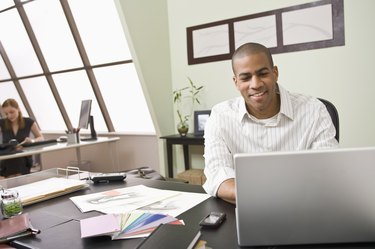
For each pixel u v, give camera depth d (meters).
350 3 2.71
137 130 4.56
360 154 0.68
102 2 4.07
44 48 4.92
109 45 4.27
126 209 1.06
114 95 4.57
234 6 3.31
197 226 0.88
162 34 3.76
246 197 0.73
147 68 3.61
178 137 3.49
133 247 0.79
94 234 0.84
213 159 1.25
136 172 2.59
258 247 0.75
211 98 3.59
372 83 2.69
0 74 5.83
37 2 4.59
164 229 0.80
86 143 3.67
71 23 4.34
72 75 4.81
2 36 5.39
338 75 2.83
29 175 1.57
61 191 1.28
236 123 1.36
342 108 2.85
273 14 3.08
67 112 5.19
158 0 3.71
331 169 0.69
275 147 1.33
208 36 3.52
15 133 3.75
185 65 3.75
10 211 1.06
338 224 0.71
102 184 1.43
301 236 0.72
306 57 2.96
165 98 3.83
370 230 0.70
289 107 1.31
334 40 2.80
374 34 2.64
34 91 5.49
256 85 1.10
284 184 0.71
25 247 0.84
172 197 1.17
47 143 3.54
